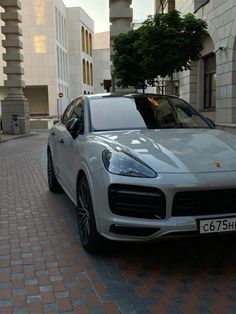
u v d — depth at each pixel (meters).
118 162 3.75
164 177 3.51
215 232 3.49
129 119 5.09
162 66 12.46
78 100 6.08
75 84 58.91
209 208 3.51
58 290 3.53
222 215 3.50
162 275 3.77
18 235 5.02
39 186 8.02
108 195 3.69
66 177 5.50
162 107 5.44
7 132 24.77
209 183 3.46
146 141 4.22
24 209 6.25
